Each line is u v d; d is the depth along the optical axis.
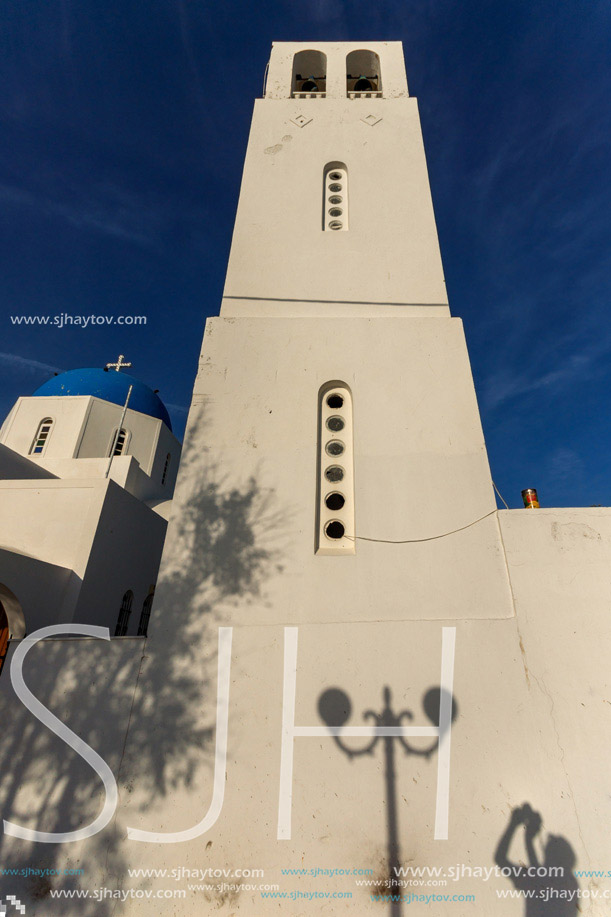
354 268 6.86
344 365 5.84
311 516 4.91
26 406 16.39
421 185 7.78
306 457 5.24
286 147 8.33
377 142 8.38
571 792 3.81
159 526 12.51
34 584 8.02
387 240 7.16
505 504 5.10
